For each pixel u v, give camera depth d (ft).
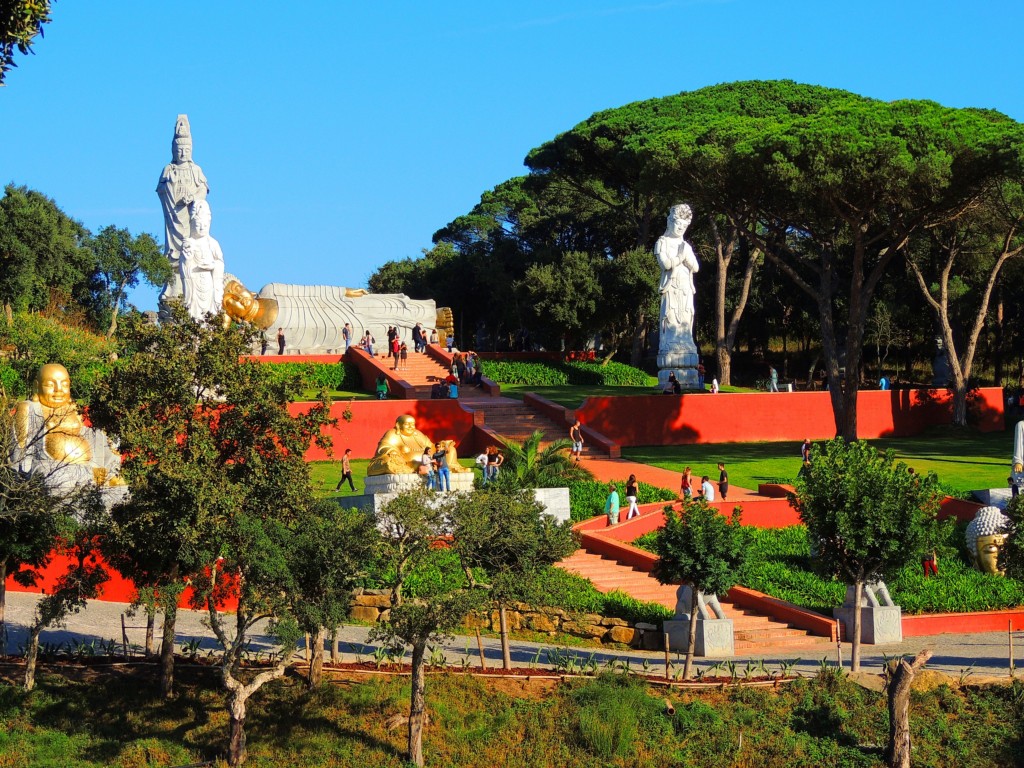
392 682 100.48
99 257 288.71
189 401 94.38
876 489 109.91
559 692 100.73
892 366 321.73
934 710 101.65
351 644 114.11
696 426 222.28
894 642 128.77
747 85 305.12
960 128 180.86
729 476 190.29
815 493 111.34
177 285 240.73
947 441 225.56
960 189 183.93
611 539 151.43
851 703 101.86
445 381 227.20
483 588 97.66
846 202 186.39
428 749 92.48
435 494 96.63
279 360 249.34
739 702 101.55
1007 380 305.53
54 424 131.85
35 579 120.57
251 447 94.89
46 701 96.12
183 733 93.91
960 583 143.43
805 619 131.23
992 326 299.38
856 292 196.24
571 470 170.81
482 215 366.22
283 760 91.25
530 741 94.43
